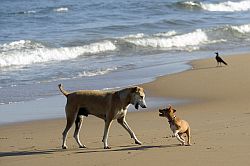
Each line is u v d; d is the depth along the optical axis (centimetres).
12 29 3766
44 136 1277
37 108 1645
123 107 1125
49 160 1033
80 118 1157
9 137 1274
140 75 2220
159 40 3291
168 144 1116
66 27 3806
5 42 3092
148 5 5178
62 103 1720
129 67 2462
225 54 2834
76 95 1141
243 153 1003
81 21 4144
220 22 4234
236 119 1355
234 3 5528
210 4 5306
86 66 2519
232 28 3756
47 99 1792
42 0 6103
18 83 2098
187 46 3291
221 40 3506
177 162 966
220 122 1325
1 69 2466
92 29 3644
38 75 2284
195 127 1275
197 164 946
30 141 1225
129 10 4853
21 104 1714
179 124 1091
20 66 2550
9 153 1109
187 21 4203
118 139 1204
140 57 2827
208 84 1973
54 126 1393
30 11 4894
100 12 4734
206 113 1488
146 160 991
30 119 1486
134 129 1310
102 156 1040
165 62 2606
